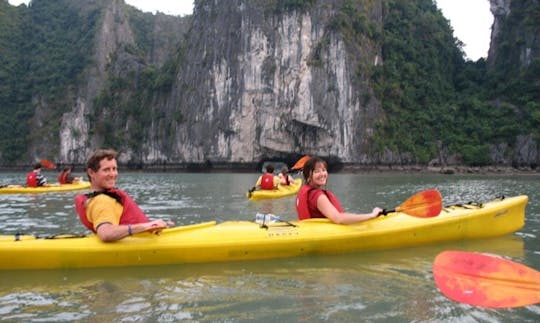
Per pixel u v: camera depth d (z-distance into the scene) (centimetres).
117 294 412
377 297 399
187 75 6469
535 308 371
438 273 356
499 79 6331
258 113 5694
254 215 976
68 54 8350
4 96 8069
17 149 7638
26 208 1125
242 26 5816
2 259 479
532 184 2444
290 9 5600
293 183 1709
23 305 385
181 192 1741
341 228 566
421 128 5881
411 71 6275
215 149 5912
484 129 5638
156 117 6769
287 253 545
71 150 7312
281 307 376
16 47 8762
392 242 593
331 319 349
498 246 616
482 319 348
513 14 6425
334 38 5600
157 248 502
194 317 356
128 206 491
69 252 485
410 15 6869
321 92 5491
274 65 5581
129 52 8200
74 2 9388
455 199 1433
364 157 5541
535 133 5297
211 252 520
